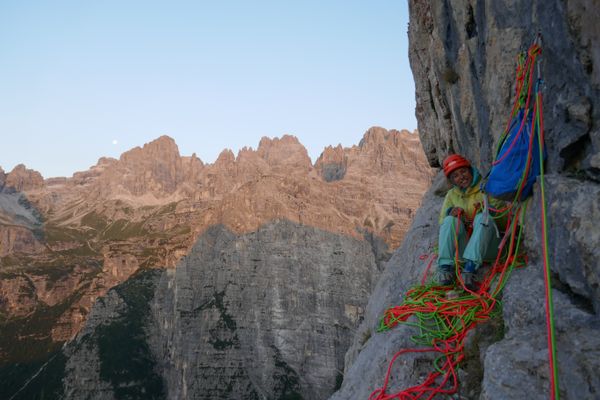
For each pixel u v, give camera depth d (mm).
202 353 184250
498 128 8570
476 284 8031
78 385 175875
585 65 5730
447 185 13766
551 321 5336
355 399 7844
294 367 184875
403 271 11906
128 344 190750
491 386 5629
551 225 6188
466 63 9891
